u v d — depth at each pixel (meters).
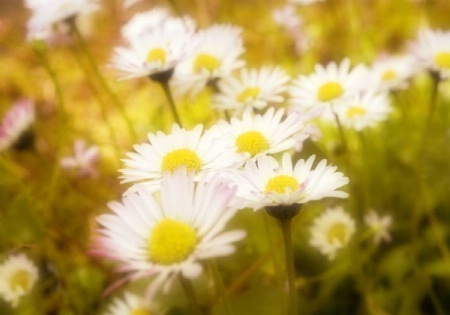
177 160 0.28
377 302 0.37
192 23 0.38
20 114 0.40
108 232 0.26
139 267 0.25
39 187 0.44
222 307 0.32
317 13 0.60
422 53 0.36
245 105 0.35
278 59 0.52
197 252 0.25
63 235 0.39
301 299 0.35
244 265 0.36
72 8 0.37
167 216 0.26
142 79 0.60
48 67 0.39
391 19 0.59
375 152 0.41
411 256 0.37
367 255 0.36
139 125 0.50
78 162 0.42
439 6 0.59
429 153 0.40
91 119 0.58
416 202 0.37
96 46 0.66
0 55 0.68
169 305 0.33
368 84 0.36
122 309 0.33
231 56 0.36
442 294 0.37
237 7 0.67
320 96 0.36
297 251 0.37
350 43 0.52
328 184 0.27
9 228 0.36
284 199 0.26
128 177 0.28
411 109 0.45
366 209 0.38
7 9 0.78
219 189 0.25
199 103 0.47
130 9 0.67
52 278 0.38
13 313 0.37
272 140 0.30
